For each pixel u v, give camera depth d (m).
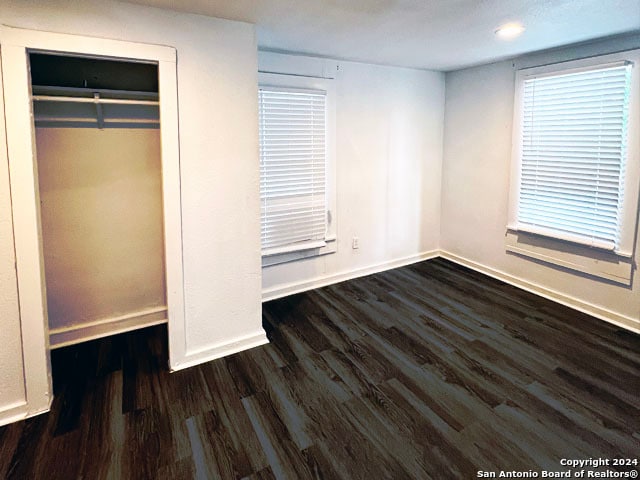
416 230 4.52
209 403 2.18
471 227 4.28
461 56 3.46
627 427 1.97
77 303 2.82
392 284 3.93
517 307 3.37
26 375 2.05
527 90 3.46
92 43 1.99
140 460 1.79
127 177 2.82
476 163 4.11
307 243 3.70
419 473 1.71
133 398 2.22
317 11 2.23
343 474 1.71
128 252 2.93
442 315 3.24
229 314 2.66
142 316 3.07
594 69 2.93
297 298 3.61
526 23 2.48
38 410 2.10
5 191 1.90
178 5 2.10
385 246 4.30
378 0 2.07
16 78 1.86
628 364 2.51
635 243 2.87
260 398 2.22
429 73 4.23
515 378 2.38
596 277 3.16
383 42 2.94
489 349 2.71
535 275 3.66
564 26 2.54
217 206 2.49
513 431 1.95
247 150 2.54
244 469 1.74
